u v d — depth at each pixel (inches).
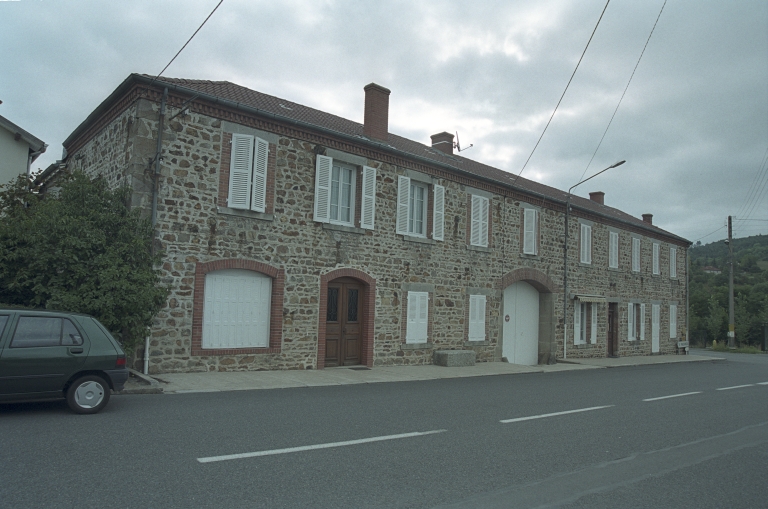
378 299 580.4
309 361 517.0
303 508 161.3
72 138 570.9
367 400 363.9
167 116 438.3
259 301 491.5
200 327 446.9
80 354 273.6
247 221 478.9
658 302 1095.6
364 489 181.8
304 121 523.2
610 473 220.1
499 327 727.7
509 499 181.9
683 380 603.2
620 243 989.8
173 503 158.9
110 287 348.5
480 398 398.9
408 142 768.3
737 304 1921.8
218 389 378.3
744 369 826.2
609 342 968.9
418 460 220.1
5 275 349.1
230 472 190.4
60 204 369.1
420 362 621.6
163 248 429.7
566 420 324.2
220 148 464.8
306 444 234.5
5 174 700.0
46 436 224.7
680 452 262.1
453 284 665.0
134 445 217.6
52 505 152.8
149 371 422.0
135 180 419.8
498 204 737.0
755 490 208.1
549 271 815.1
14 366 256.5
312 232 523.8
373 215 574.9
